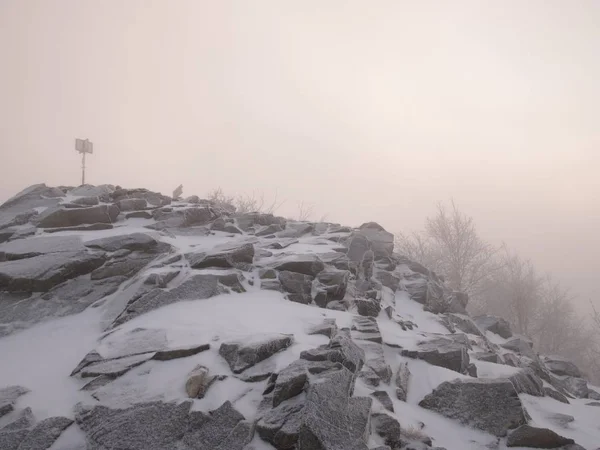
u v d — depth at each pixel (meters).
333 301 9.13
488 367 7.34
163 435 4.20
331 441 3.62
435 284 14.01
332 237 13.68
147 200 14.18
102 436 4.29
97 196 13.20
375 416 4.52
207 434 4.15
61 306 8.20
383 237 15.04
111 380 5.25
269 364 5.22
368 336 7.02
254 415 4.30
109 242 10.02
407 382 6.07
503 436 5.02
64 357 6.32
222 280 8.46
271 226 14.01
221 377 4.99
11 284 8.52
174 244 10.83
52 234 11.01
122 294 8.27
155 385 4.96
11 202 13.20
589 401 8.40
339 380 4.31
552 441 4.91
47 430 4.44
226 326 6.55
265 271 9.36
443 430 5.08
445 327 10.88
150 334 6.34
